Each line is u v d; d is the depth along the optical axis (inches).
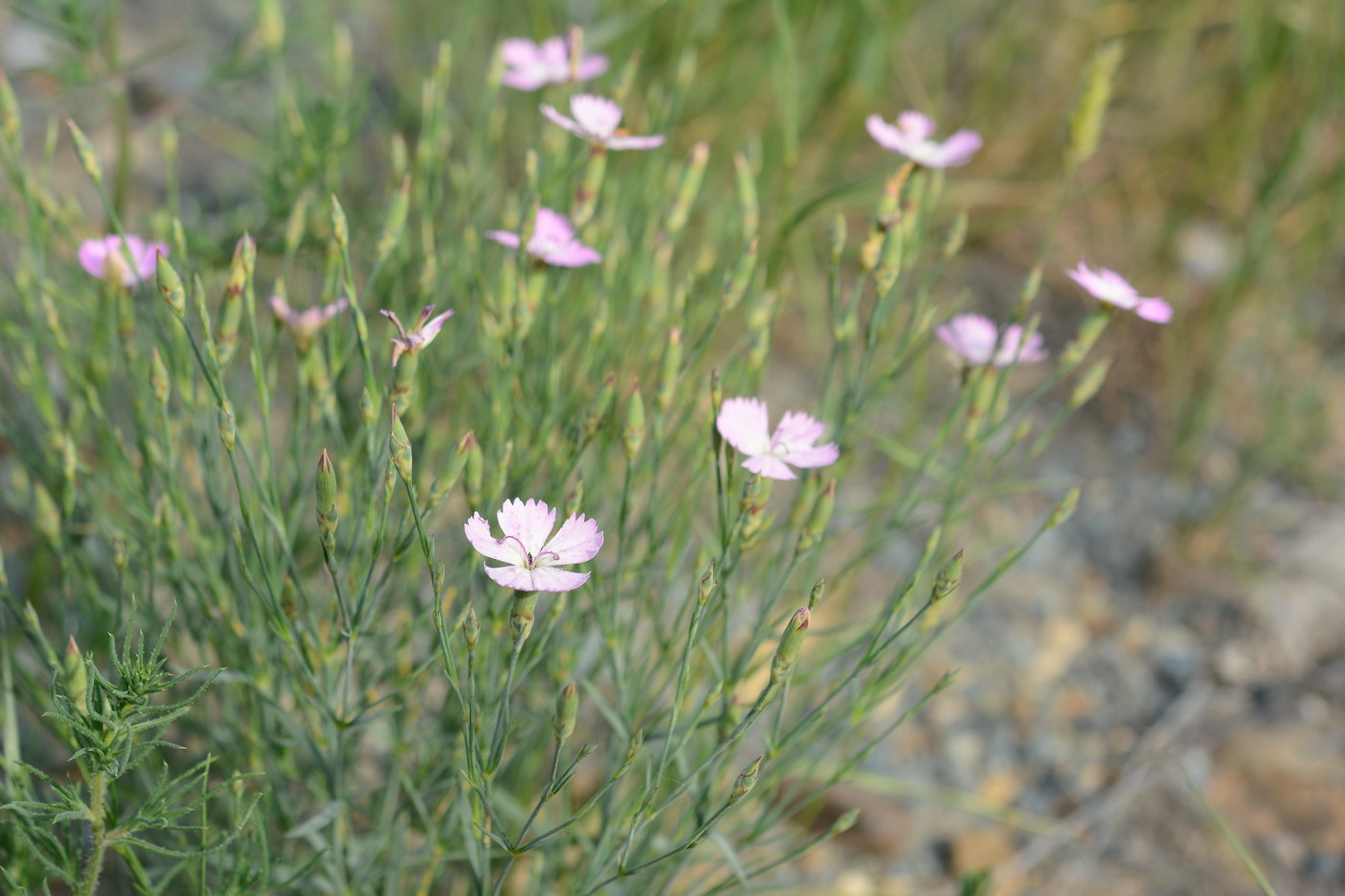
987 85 34.0
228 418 19.5
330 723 21.0
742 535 19.8
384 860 22.4
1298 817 26.2
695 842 19.2
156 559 22.0
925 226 23.3
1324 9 31.3
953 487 22.1
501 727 19.1
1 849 20.5
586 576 18.4
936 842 26.0
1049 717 27.4
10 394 24.8
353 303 19.5
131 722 18.5
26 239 23.6
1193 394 30.8
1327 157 33.1
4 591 20.8
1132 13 34.7
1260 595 28.7
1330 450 30.8
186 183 31.5
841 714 21.1
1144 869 25.7
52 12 23.7
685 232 30.4
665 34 31.2
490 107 25.0
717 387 19.7
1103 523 29.7
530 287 21.1
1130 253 34.2
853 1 31.3
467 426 24.5
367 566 21.1
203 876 19.4
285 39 26.3
